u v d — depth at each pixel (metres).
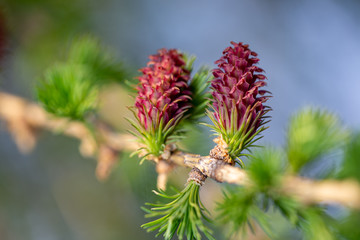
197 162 0.16
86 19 0.29
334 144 0.16
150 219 0.33
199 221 0.15
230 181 0.15
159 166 0.17
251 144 0.16
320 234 0.15
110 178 0.35
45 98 0.19
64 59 0.25
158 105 0.16
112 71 0.21
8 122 0.22
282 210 0.16
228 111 0.15
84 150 0.21
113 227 0.36
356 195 0.15
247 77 0.15
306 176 0.16
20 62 0.28
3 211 0.36
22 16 0.27
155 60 0.16
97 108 0.20
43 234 0.36
